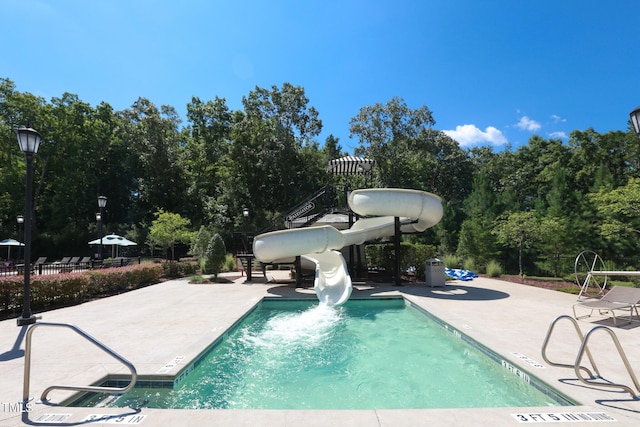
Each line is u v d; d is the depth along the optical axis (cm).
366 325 763
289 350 597
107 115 4134
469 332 587
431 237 2414
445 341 643
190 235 2086
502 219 1911
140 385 415
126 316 766
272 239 1149
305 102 3619
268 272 1823
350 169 1997
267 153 3331
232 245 3094
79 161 3641
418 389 436
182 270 1792
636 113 690
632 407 318
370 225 1488
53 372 421
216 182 3775
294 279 1481
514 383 437
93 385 389
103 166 4009
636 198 1237
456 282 1313
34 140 750
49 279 927
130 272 1312
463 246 1939
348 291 976
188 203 3519
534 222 1482
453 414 308
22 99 3234
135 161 3906
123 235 3375
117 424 295
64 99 3712
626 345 506
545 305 837
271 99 3603
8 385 385
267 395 421
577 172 3231
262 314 881
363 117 3738
